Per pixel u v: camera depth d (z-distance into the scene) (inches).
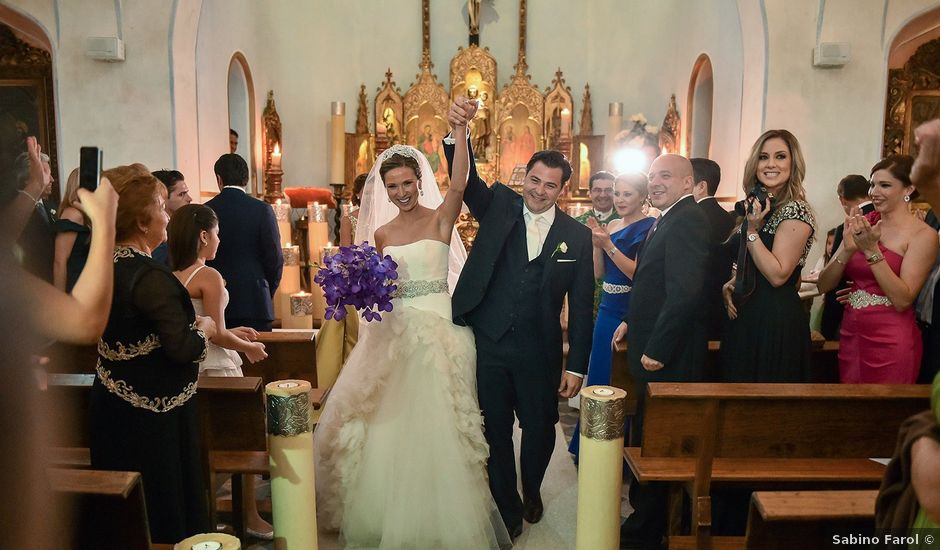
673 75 339.9
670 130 328.8
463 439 111.7
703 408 94.1
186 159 246.4
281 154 365.1
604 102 387.9
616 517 98.5
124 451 83.6
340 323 159.9
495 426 117.1
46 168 66.4
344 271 106.5
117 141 236.7
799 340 105.3
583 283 117.6
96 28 231.6
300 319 267.3
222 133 291.3
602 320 152.9
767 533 67.9
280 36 366.9
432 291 118.1
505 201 119.8
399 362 114.5
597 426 95.2
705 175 125.1
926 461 44.2
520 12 381.1
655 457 97.0
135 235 85.0
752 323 106.3
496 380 116.6
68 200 122.3
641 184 151.4
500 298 116.3
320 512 122.7
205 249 113.7
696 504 92.6
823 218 228.5
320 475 122.6
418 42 391.5
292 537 96.6
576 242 117.0
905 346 111.1
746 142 239.3
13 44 261.9
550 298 116.3
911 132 254.7
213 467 101.3
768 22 222.4
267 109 354.9
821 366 133.6
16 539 38.3
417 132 379.9
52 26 231.3
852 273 116.4
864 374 114.6
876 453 95.3
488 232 117.5
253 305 166.2
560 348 119.1
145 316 82.6
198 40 262.8
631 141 185.0
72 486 64.2
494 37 393.1
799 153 103.9
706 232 107.7
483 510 111.2
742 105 243.1
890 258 109.7
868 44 222.1
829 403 92.8
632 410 135.6
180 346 82.6
